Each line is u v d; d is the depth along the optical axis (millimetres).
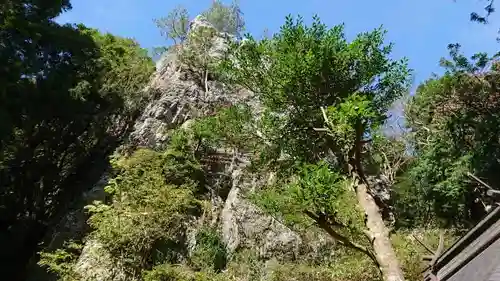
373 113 7527
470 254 6039
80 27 28172
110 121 24250
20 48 19141
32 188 21031
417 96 22203
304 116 9172
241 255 16000
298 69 8844
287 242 16297
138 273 14188
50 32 20844
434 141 18719
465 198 16922
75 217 18641
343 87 9016
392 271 6824
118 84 25156
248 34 9789
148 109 23859
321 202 7246
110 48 27672
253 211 17266
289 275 14781
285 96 9156
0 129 17562
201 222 16750
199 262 15047
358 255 15070
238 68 9656
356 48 8906
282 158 9789
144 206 15766
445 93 18781
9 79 17750
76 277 14023
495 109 16828
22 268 19094
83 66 23078
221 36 26562
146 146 21453
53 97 20250
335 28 9297
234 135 10234
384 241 7145
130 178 17031
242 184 18453
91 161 22891
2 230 19953
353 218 8562
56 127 21953
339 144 8336
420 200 18656
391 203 19844
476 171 16156
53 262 14875
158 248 14938
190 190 17188
